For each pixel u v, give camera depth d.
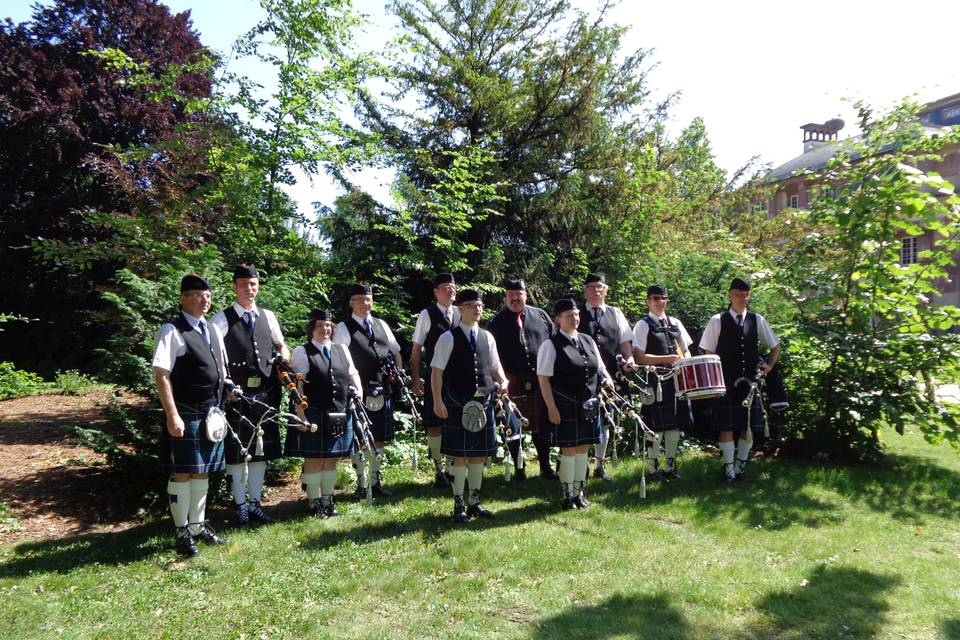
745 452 5.46
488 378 4.59
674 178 10.77
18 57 13.56
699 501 4.80
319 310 4.62
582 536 4.11
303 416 4.49
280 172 7.69
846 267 5.90
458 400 4.48
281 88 7.54
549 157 8.78
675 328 5.68
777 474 5.51
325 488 4.60
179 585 3.42
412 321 7.55
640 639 2.81
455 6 9.00
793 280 6.18
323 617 3.07
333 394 4.54
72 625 2.98
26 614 3.06
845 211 5.91
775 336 5.57
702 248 9.48
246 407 4.48
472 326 4.60
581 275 8.95
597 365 4.83
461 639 2.82
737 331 5.45
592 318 5.83
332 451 4.50
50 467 5.39
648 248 8.92
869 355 5.67
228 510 4.82
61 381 10.28
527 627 2.93
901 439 7.01
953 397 5.85
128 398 5.14
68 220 12.59
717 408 5.41
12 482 5.02
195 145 8.08
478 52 9.12
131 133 13.84
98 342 12.91
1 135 13.10
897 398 5.62
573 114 8.58
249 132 7.51
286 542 4.05
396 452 5.98
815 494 4.94
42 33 14.67
